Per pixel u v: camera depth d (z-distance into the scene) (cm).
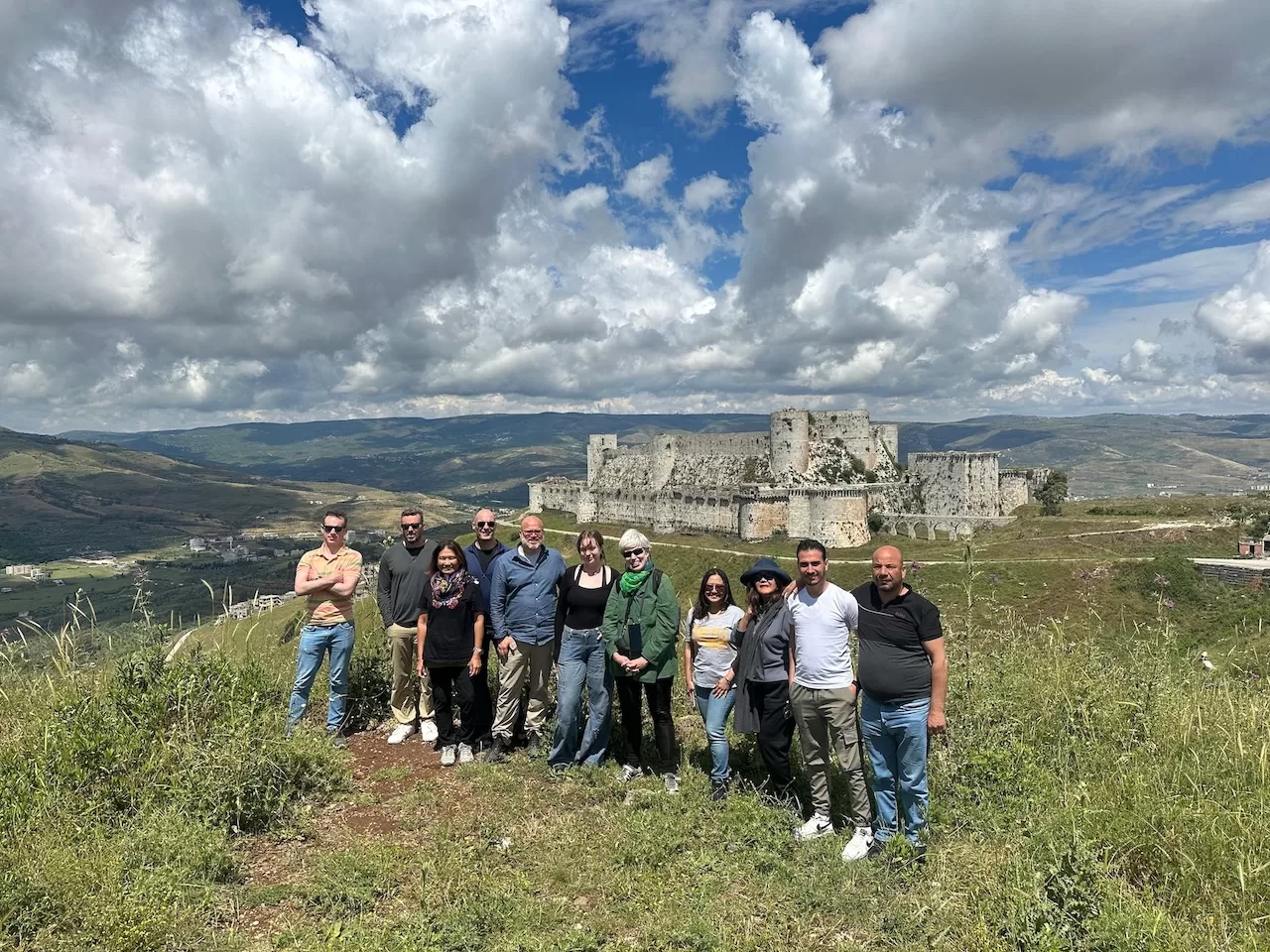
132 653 1245
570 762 1182
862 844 901
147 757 1027
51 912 695
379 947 668
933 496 9131
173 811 892
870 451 10169
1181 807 841
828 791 970
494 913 750
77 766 966
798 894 799
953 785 998
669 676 1111
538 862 870
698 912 755
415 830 960
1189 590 5441
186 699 1163
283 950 682
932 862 840
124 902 707
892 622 890
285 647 1630
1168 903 724
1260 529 6412
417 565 1332
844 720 929
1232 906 705
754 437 10869
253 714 1176
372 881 806
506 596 1211
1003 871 780
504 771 1154
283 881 827
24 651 1327
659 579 1111
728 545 9269
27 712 1188
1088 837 812
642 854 881
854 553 8131
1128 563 5900
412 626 1322
